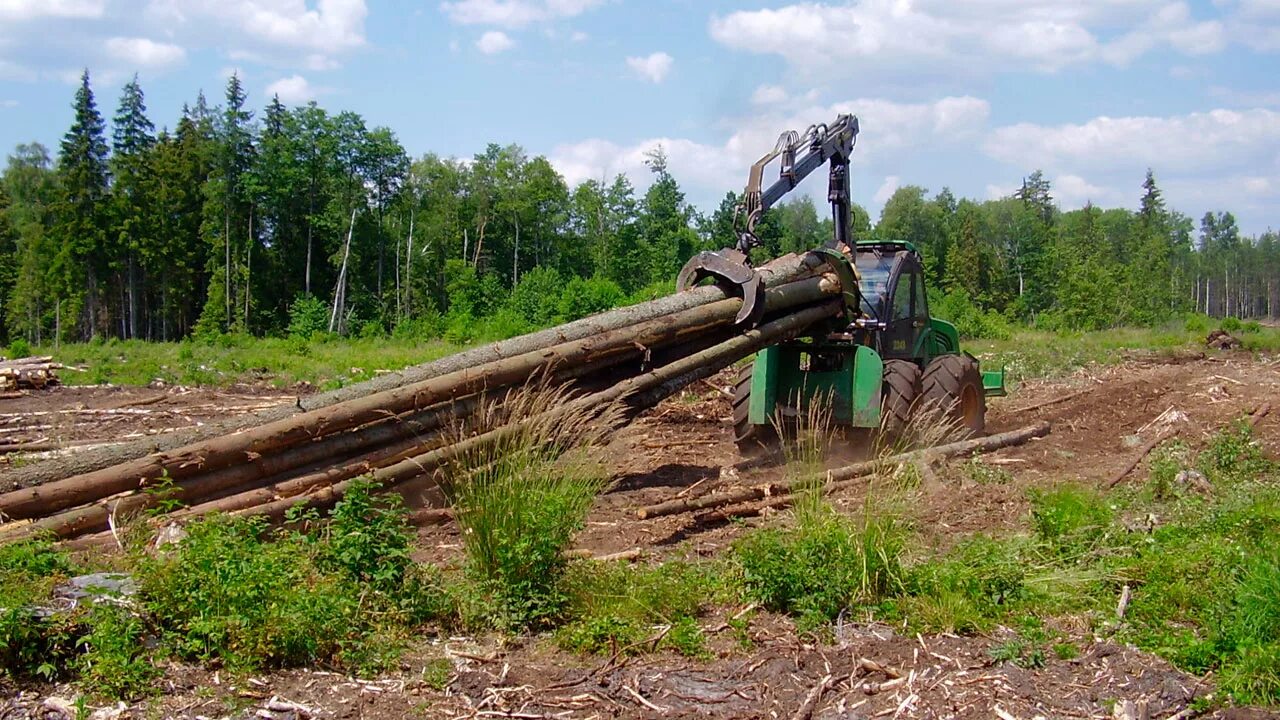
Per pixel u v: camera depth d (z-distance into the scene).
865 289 11.48
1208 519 7.34
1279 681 4.82
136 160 56.75
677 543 7.34
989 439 11.23
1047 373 21.47
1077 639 5.51
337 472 7.37
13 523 6.42
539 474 6.16
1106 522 7.07
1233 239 147.50
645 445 11.81
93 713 4.38
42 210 68.44
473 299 55.31
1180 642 5.35
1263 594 5.39
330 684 4.80
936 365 11.21
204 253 58.75
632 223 66.69
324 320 48.34
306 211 59.00
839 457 10.47
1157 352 29.64
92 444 12.15
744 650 5.30
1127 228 105.31
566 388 8.63
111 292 60.50
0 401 17.48
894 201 92.31
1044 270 74.94
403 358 26.77
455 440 7.54
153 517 6.48
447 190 71.25
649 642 5.34
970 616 5.62
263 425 7.14
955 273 74.88
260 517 6.55
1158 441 11.86
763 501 8.14
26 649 4.65
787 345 10.63
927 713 4.64
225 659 4.80
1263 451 11.12
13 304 63.47
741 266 9.54
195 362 26.02
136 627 4.84
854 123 11.73
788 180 10.36
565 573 5.88
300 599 5.07
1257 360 27.19
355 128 57.84
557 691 4.84
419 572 5.80
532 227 73.56
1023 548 6.63
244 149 56.38
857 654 5.22
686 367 9.09
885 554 5.97
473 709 4.64
